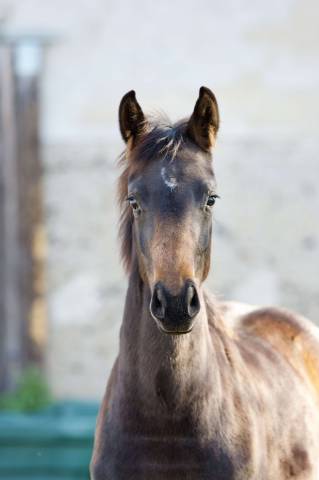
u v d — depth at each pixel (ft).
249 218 45.57
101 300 45.50
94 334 45.47
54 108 45.57
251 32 45.62
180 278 16.53
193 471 17.90
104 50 45.55
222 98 45.73
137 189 17.58
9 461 36.94
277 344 22.25
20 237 44.96
